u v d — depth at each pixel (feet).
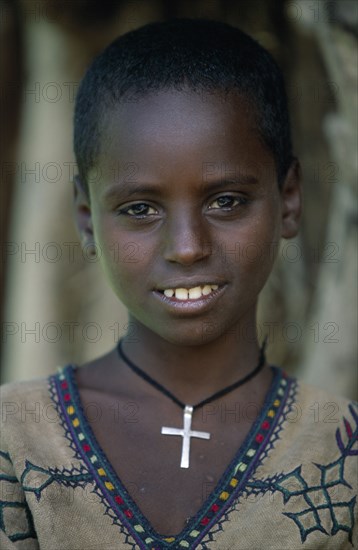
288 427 10.18
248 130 9.68
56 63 19.10
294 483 9.68
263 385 10.54
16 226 22.49
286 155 10.78
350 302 15.15
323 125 17.72
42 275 20.54
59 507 9.38
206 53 9.84
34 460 9.64
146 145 9.32
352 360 15.30
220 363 10.23
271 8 16.90
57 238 20.52
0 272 24.26
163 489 9.64
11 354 21.49
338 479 9.86
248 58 10.22
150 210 9.56
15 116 23.71
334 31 13.01
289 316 18.28
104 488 9.52
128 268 9.70
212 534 9.29
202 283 9.44
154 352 10.26
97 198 10.05
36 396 10.25
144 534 9.25
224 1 17.04
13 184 24.00
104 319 20.03
